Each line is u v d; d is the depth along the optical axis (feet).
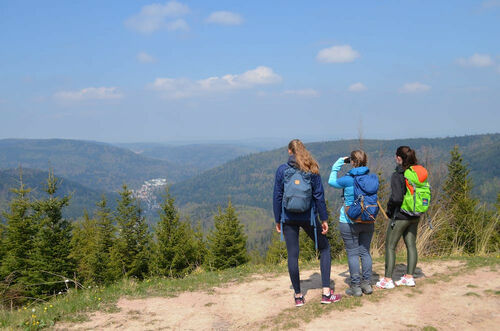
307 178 13.55
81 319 14.33
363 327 11.59
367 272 15.02
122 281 22.35
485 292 13.79
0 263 85.35
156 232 112.57
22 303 24.62
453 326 11.23
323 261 14.40
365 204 14.19
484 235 25.45
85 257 94.32
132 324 13.67
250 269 23.07
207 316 14.35
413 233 15.74
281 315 13.62
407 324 11.60
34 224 84.48
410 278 15.62
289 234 14.29
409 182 15.03
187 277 22.76
